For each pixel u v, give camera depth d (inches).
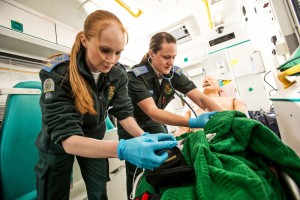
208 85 93.0
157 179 20.2
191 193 16.3
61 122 26.9
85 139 25.5
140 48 135.8
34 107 46.5
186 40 136.3
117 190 61.4
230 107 75.4
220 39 135.3
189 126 41.6
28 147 43.4
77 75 30.4
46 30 76.6
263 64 102.0
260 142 20.4
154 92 56.9
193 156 20.9
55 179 36.0
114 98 44.2
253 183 13.4
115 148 23.9
